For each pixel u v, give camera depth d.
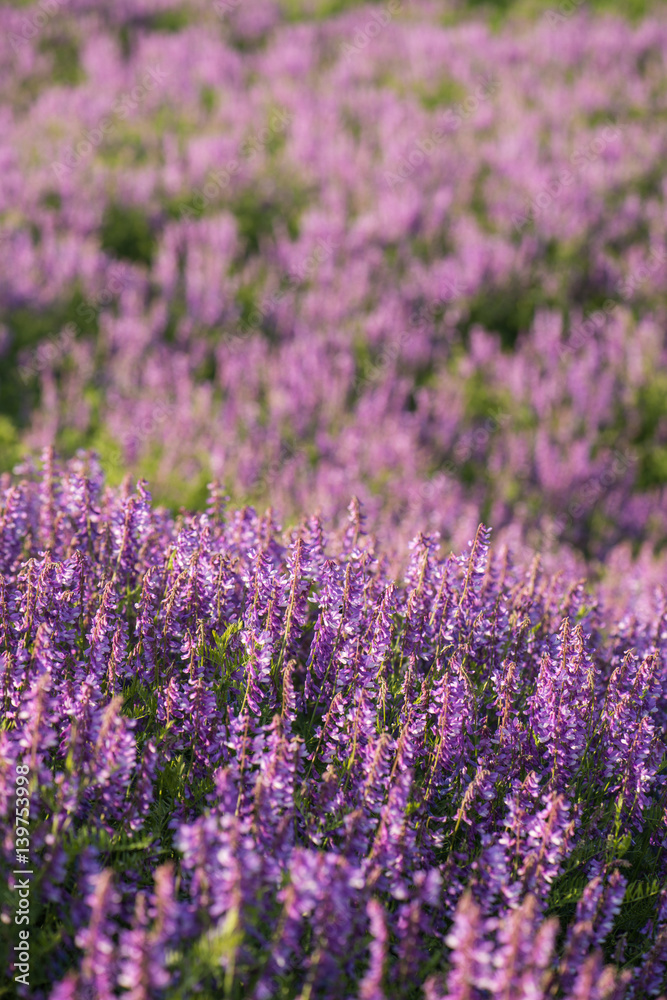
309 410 12.62
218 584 5.21
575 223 17.47
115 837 3.94
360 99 22.25
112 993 3.50
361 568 5.47
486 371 14.40
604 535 11.88
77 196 17.59
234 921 3.18
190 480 10.56
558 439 13.16
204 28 26.84
